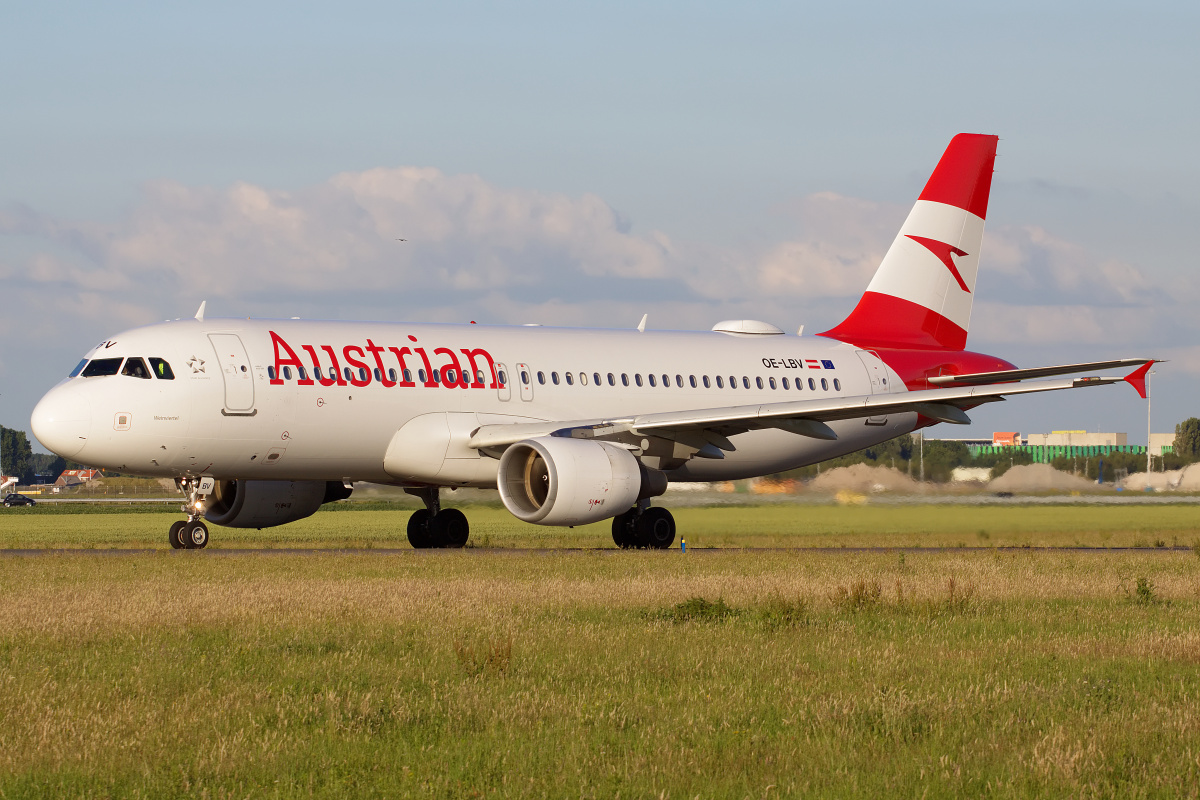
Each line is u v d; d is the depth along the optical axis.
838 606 43.38
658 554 68.56
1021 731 24.80
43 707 26.30
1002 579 52.41
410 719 25.47
